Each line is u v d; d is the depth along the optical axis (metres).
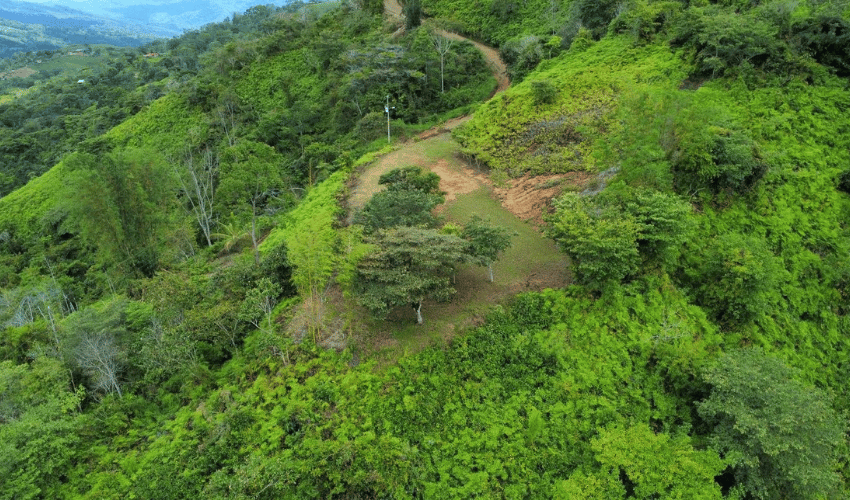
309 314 18.91
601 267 16.64
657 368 15.72
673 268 18.25
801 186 21.62
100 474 14.73
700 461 12.98
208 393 17.03
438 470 13.49
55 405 15.96
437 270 17.70
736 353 15.25
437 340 16.56
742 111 24.75
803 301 18.86
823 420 13.30
